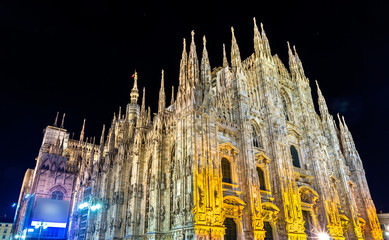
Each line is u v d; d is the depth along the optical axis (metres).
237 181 43.72
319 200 54.50
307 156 58.97
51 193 85.94
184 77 46.53
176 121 44.38
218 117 45.59
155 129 50.06
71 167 93.12
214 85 59.75
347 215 58.66
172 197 43.28
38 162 93.19
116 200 56.88
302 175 54.97
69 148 99.38
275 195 48.06
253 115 52.72
